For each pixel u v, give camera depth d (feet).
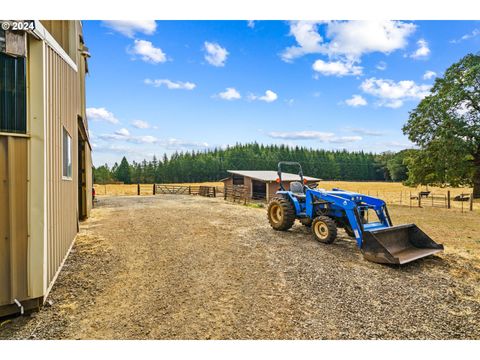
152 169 263.70
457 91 65.87
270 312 11.55
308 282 14.46
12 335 9.64
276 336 10.00
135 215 34.86
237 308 11.80
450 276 15.62
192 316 11.11
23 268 10.66
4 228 10.28
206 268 16.16
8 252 10.36
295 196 25.16
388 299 12.86
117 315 11.04
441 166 67.21
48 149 11.72
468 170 70.18
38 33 10.77
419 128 72.64
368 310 11.89
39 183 10.93
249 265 16.72
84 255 17.94
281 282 14.42
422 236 19.13
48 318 10.67
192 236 23.50
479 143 67.87
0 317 10.38
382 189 144.56
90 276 14.65
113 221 30.30
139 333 9.97
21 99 10.56
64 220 15.55
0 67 10.21
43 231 11.02
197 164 277.64
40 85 11.01
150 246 20.35
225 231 25.54
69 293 12.70
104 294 12.73
